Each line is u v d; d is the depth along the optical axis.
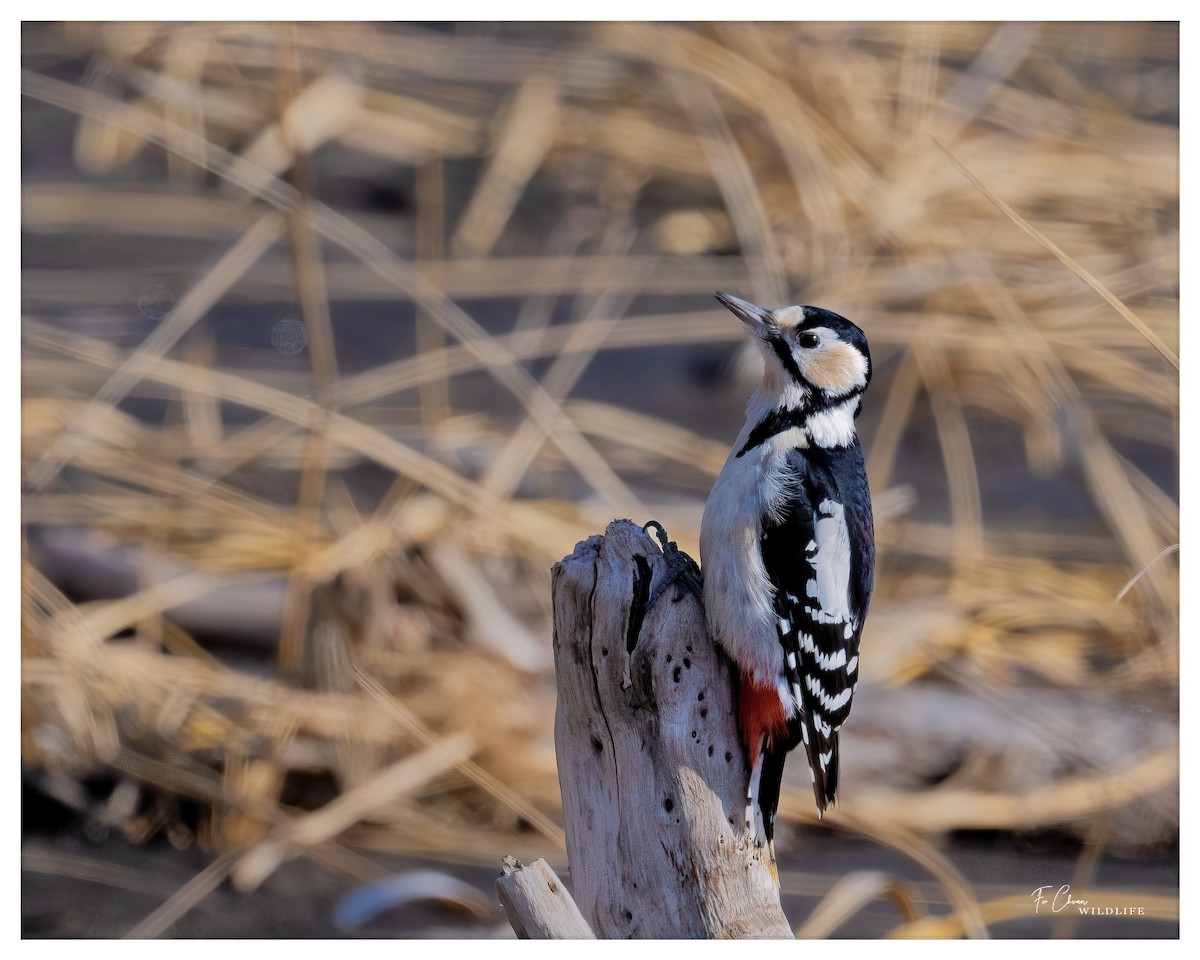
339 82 17.81
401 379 13.32
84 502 11.91
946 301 14.54
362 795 9.91
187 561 11.41
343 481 12.78
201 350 14.42
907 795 10.16
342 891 9.22
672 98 17.69
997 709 10.65
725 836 5.99
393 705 9.75
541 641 11.04
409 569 11.18
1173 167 16.06
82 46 17.45
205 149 16.30
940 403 13.87
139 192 16.34
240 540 11.63
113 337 14.42
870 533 7.04
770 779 6.34
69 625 10.52
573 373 14.54
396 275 13.34
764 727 6.27
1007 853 9.87
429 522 11.62
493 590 11.27
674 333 14.59
